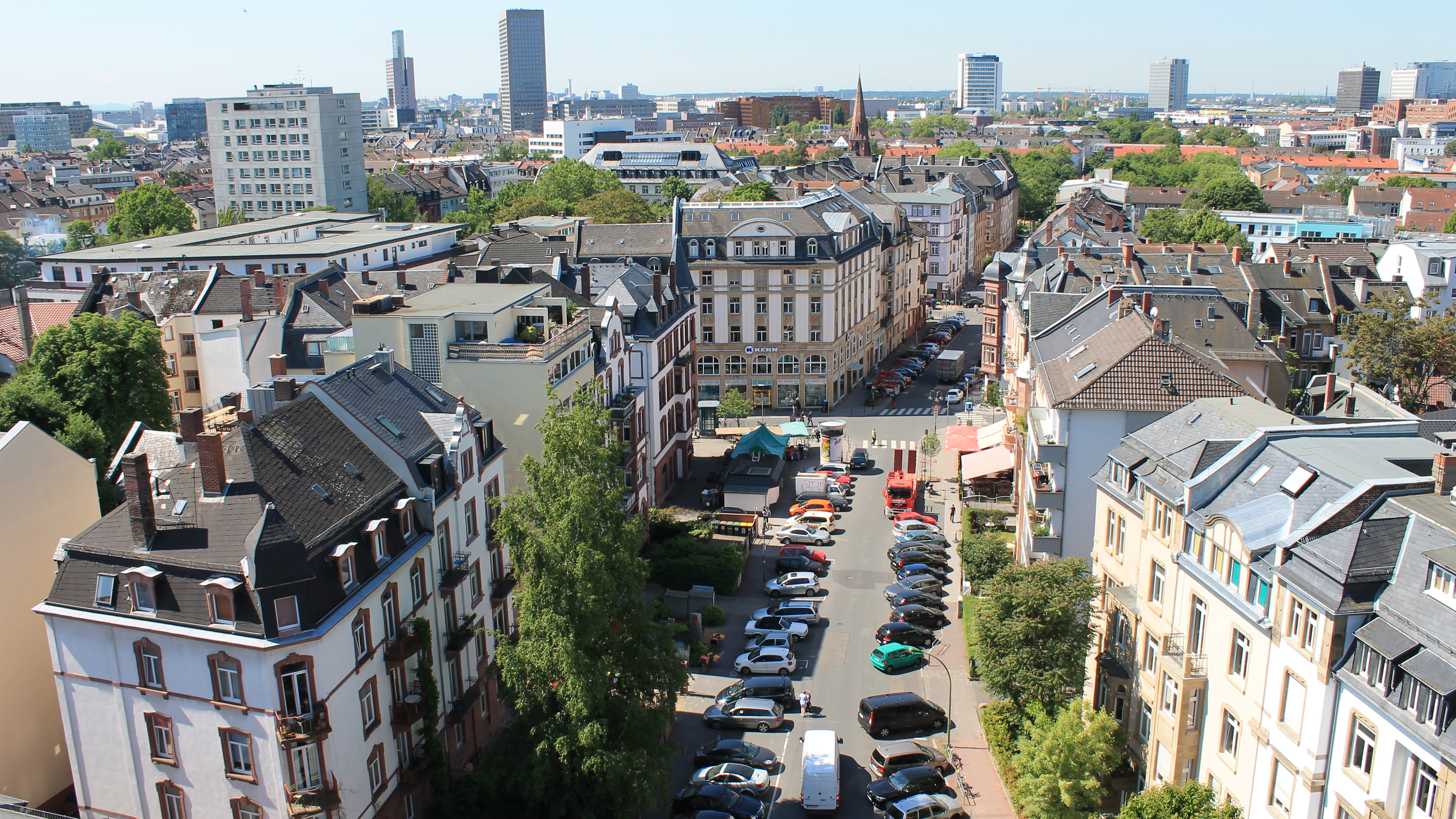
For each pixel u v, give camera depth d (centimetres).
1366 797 3416
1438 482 3812
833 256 12200
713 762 5541
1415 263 12350
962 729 5925
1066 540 6081
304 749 4166
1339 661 3541
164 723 4259
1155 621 4688
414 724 4853
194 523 4244
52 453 4938
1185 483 4459
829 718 6019
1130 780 4925
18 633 4781
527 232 13412
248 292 8938
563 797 4766
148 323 8288
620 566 4862
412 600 4856
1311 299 10381
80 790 4472
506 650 4819
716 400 12219
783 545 8600
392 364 5797
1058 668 5103
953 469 10538
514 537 4719
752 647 6644
